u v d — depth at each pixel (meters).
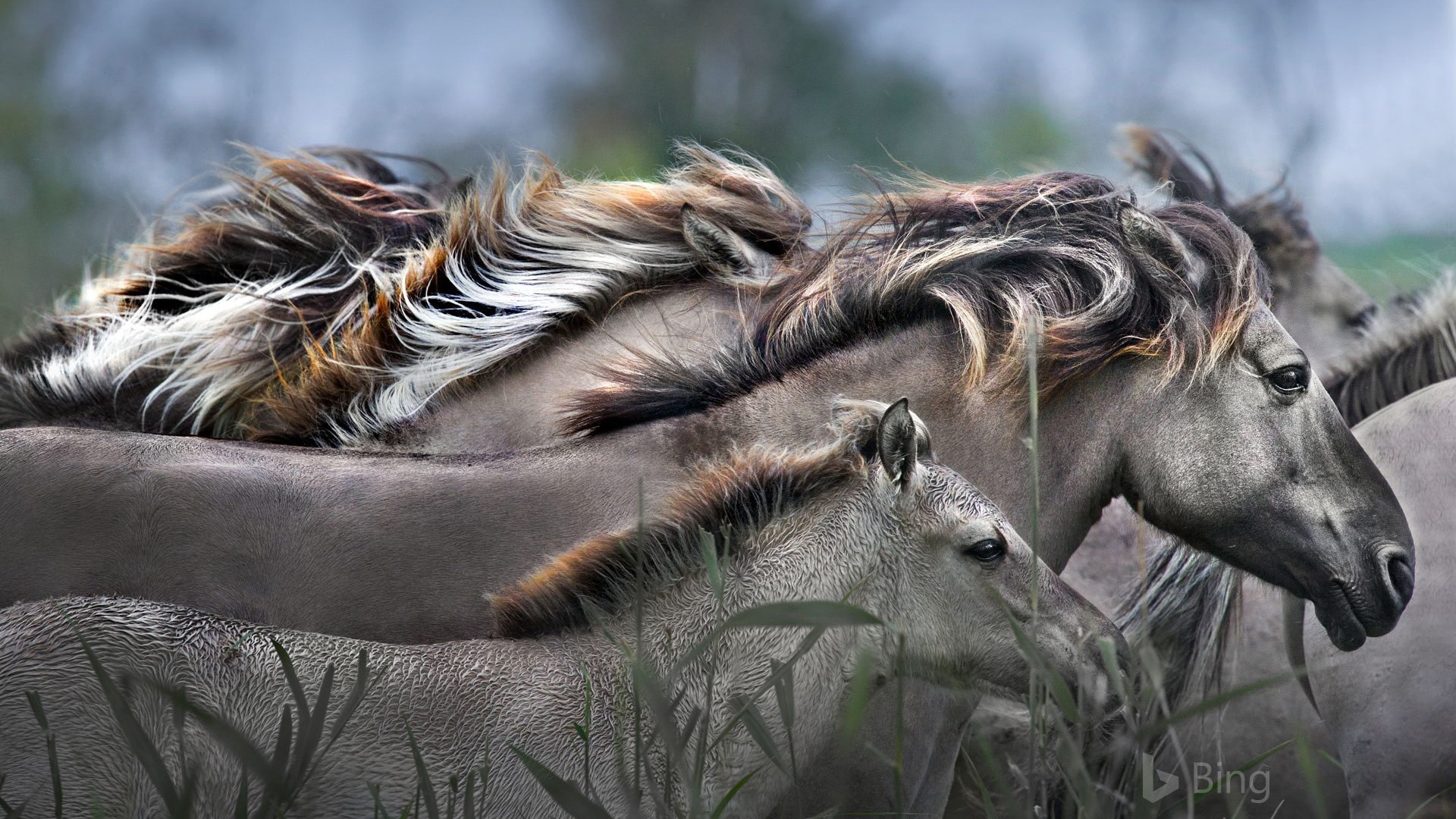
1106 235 15.06
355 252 17.28
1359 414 18.31
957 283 14.46
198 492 12.49
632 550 12.01
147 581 12.17
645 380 13.98
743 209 16.81
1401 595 14.48
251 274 17.69
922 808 14.49
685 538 12.14
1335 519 14.44
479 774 10.92
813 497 12.36
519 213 16.72
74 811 10.39
